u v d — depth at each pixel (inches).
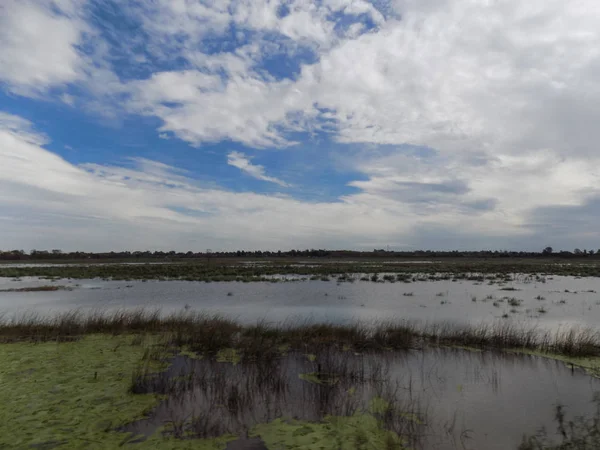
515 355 396.8
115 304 797.9
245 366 352.8
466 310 711.1
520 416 249.0
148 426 228.1
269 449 202.8
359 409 257.9
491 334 474.0
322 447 206.1
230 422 235.3
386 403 267.3
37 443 204.8
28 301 849.5
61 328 484.1
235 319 596.4
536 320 615.2
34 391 280.7
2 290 1065.5
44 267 2190.0
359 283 1251.8
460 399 277.3
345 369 334.0
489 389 298.4
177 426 228.2
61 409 249.9
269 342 428.1
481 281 1339.8
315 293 975.0
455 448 207.8
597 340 457.7
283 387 297.1
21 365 343.6
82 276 1535.4
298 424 234.1
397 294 957.8
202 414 245.4
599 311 705.6
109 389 286.4
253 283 1250.0
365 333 466.0
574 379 323.3
